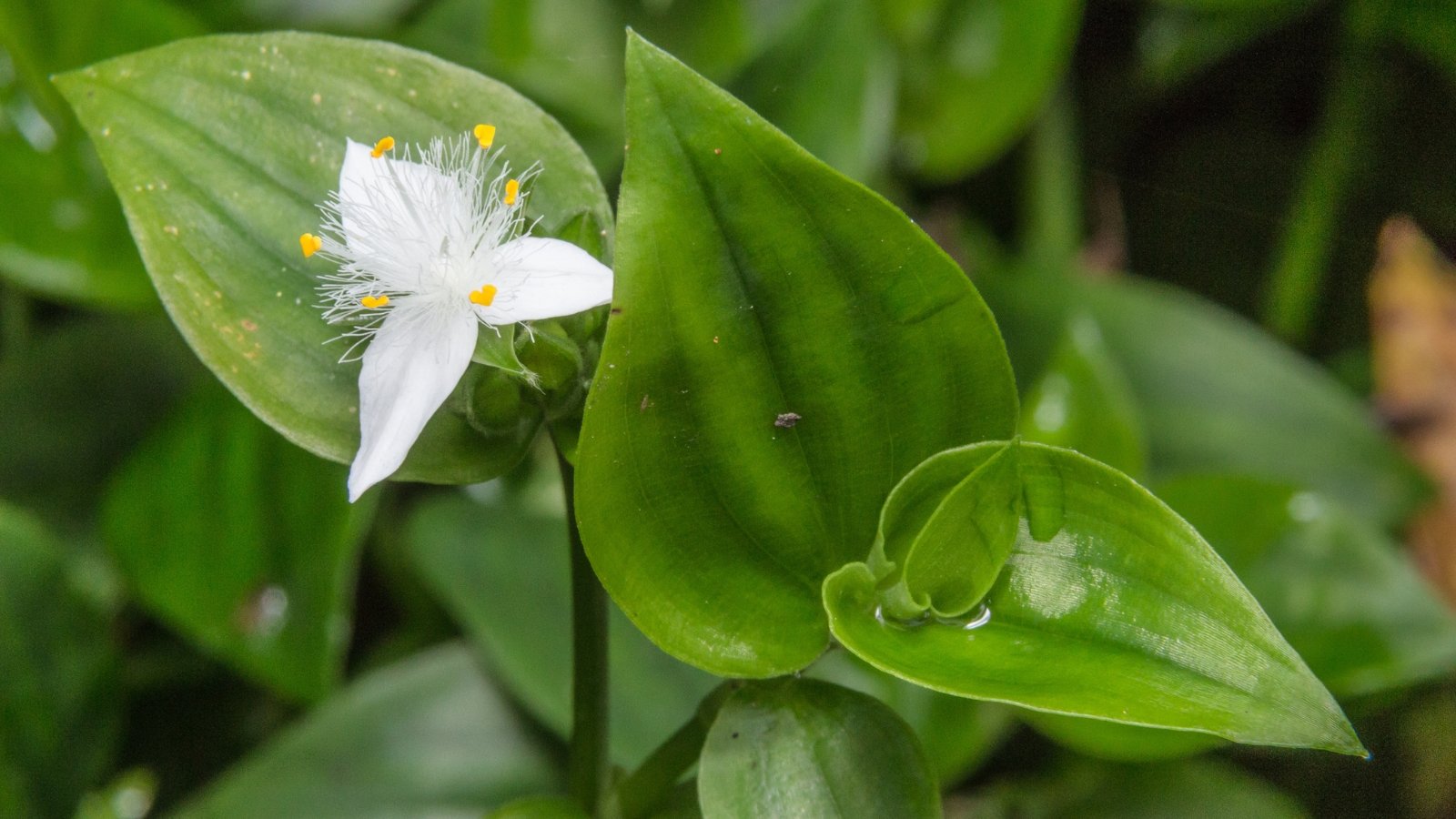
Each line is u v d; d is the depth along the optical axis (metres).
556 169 0.21
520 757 0.25
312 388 0.21
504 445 0.21
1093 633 0.20
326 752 0.25
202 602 0.25
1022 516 0.20
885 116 0.27
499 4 0.28
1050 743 0.26
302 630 0.24
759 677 0.20
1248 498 0.25
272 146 0.21
